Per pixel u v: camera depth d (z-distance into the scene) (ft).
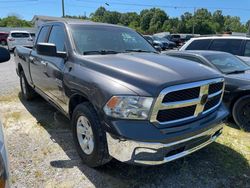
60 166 11.84
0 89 25.70
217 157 13.01
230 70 18.57
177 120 10.07
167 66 11.23
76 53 12.92
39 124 16.47
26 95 21.26
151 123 9.61
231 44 26.78
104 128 10.07
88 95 10.88
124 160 9.73
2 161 6.34
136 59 12.15
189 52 20.44
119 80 10.23
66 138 14.61
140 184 10.80
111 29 15.52
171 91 9.68
